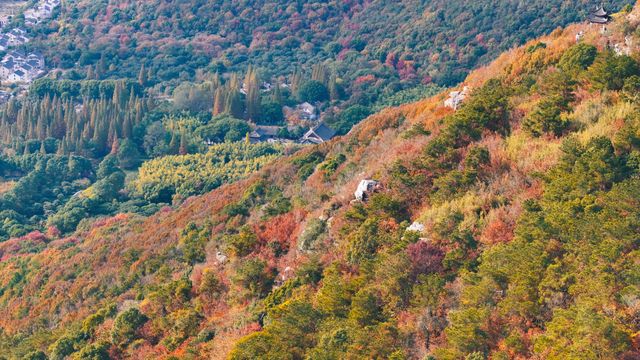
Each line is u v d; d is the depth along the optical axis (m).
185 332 53.88
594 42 65.31
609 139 47.78
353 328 40.16
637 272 35.41
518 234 42.03
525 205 44.62
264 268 55.81
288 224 62.47
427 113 73.88
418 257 43.41
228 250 61.84
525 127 54.62
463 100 68.75
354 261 48.56
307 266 50.72
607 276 35.81
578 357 32.34
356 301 41.81
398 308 42.03
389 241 48.03
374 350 38.22
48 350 61.28
